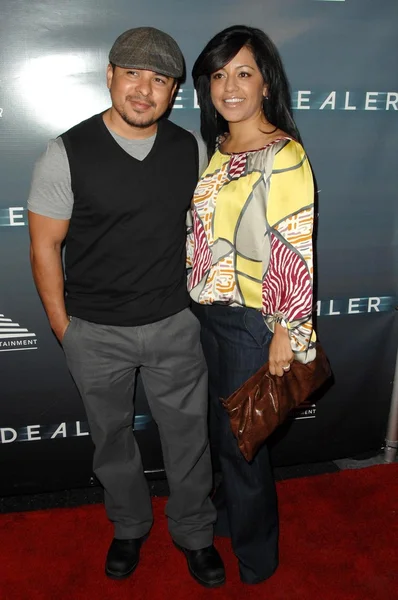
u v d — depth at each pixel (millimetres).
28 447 2043
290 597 1605
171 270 1522
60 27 1673
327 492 2039
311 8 1781
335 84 1862
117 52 1322
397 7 1833
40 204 1393
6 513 1954
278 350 1416
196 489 1691
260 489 1600
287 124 1479
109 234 1436
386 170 1987
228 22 1746
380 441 2307
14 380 1961
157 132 1452
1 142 1737
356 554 1750
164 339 1550
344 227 2014
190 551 1714
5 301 1875
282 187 1339
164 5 1699
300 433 2227
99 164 1377
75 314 1523
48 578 1668
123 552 1714
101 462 1664
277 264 1369
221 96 1412
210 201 1448
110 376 1552
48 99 1729
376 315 2137
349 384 2195
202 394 1651
